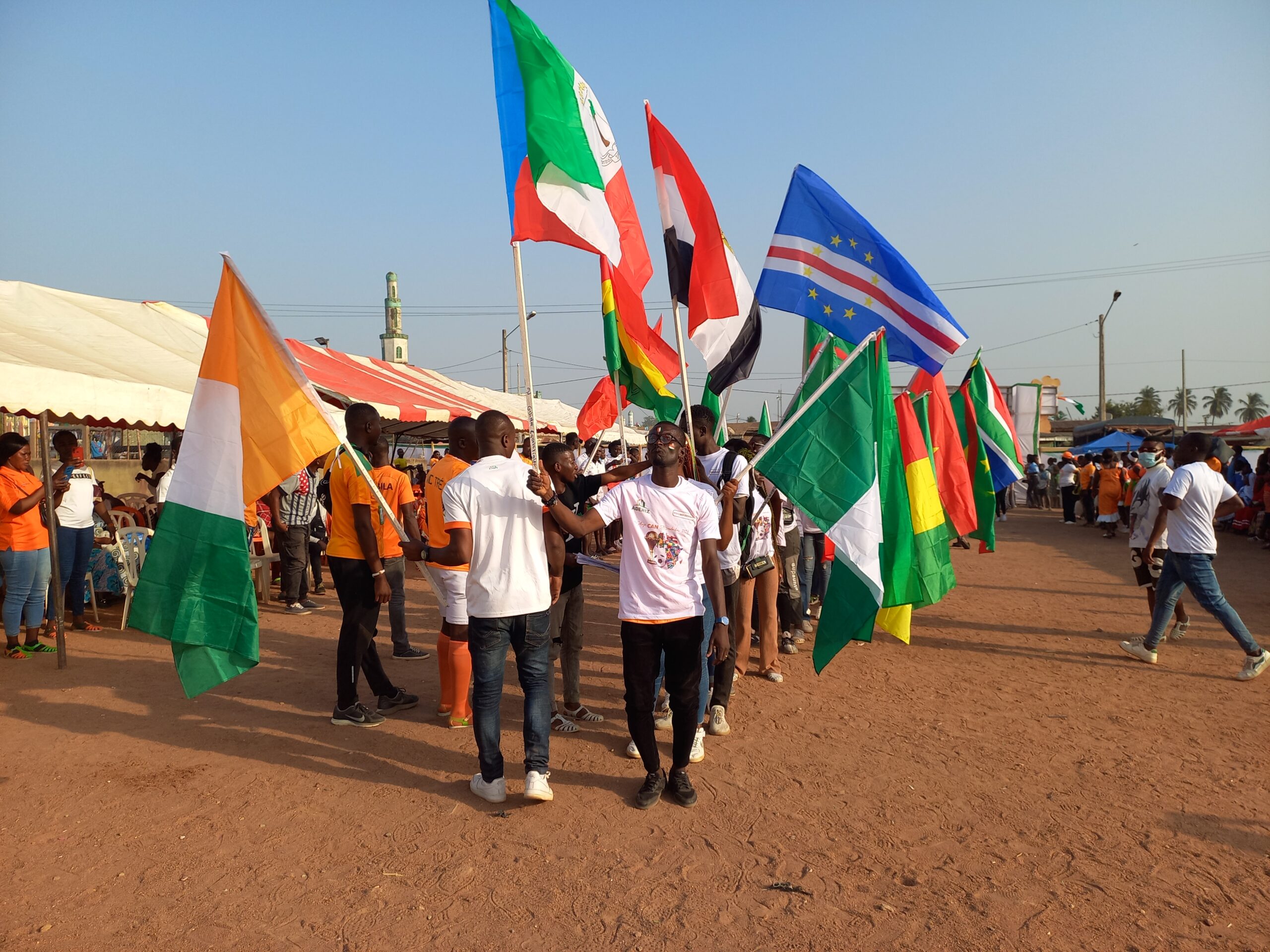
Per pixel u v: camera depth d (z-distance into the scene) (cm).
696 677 419
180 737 510
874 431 552
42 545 706
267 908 324
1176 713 567
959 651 746
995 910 323
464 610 521
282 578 944
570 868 355
